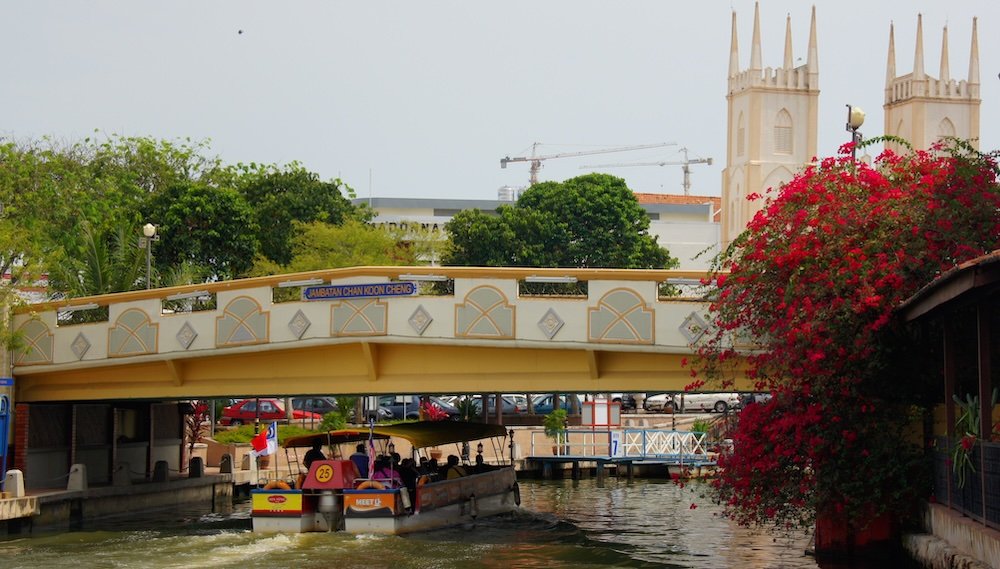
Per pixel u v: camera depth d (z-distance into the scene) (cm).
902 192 2467
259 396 3184
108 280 4894
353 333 2959
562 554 2956
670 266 9312
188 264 6009
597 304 2819
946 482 2123
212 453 4809
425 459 3759
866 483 2319
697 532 3409
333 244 7088
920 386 2345
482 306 2886
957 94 10769
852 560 2400
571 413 6931
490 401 6706
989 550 1706
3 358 3381
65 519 3409
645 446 5534
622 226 9088
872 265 2333
